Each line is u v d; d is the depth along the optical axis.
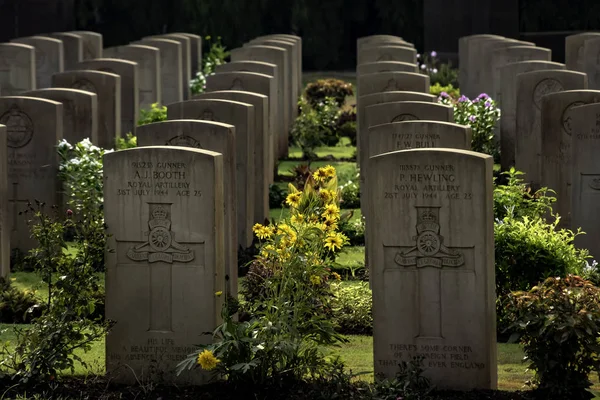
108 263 11.88
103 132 23.94
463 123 25.48
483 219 11.21
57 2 45.91
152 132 15.88
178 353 11.85
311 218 11.83
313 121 28.84
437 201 11.30
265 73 27.67
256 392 11.07
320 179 12.81
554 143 18.66
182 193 11.67
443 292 11.40
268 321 11.16
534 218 16.03
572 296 11.12
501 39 34.44
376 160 11.41
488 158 11.23
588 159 16.64
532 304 11.07
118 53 30.50
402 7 51.22
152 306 11.85
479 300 11.33
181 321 11.82
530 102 22.59
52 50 31.06
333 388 11.02
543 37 46.00
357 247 18.58
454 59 44.59
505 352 13.20
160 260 11.79
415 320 11.51
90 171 18.56
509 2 44.28
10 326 14.20
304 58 53.66
